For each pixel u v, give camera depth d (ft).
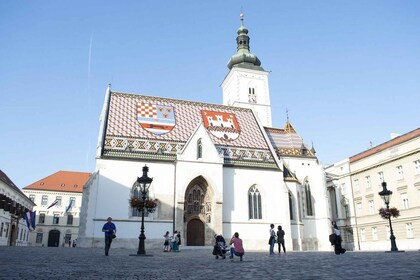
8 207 237.45
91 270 48.62
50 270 47.60
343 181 262.67
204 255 100.94
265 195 184.34
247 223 176.86
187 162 169.37
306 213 207.41
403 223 205.67
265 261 71.05
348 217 255.09
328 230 204.33
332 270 47.62
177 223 160.97
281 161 193.88
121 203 158.30
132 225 157.48
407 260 63.77
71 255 85.15
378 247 224.74
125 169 163.02
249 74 281.74
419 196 196.34
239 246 73.87
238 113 217.36
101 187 157.79
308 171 215.51
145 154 169.27
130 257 83.41
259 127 213.87
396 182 213.25
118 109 186.39
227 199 177.37
